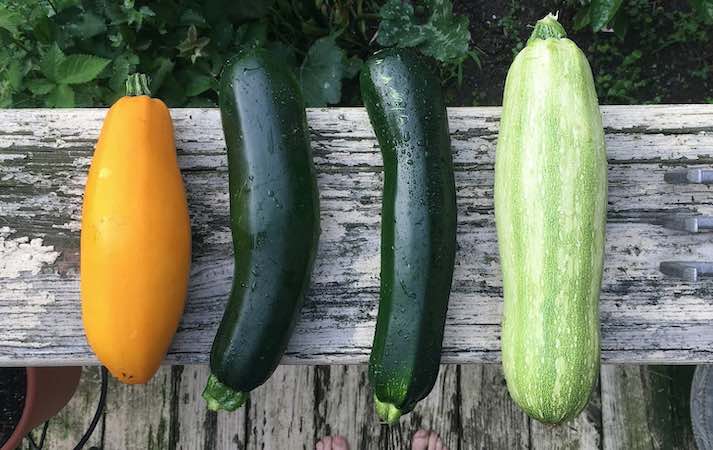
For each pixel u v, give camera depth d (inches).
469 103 37.9
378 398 19.4
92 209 18.5
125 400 35.0
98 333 18.3
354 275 22.1
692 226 19.9
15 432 27.7
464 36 33.7
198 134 22.6
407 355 18.6
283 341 19.2
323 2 35.3
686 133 22.4
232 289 19.5
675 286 21.9
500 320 21.8
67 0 30.6
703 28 37.2
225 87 19.9
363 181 22.5
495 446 34.2
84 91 29.9
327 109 22.8
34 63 30.1
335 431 34.5
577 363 18.3
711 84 37.7
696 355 21.7
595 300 19.0
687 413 34.3
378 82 20.3
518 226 18.7
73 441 34.8
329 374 34.8
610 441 34.3
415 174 19.4
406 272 18.9
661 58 37.7
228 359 18.9
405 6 34.4
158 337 18.8
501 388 34.5
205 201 22.4
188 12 31.3
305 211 19.2
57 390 29.8
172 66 31.0
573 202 18.3
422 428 34.4
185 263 19.4
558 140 18.4
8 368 29.5
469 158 22.5
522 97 19.0
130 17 29.3
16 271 22.2
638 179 22.2
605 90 37.7
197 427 34.7
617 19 36.3
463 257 22.0
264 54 20.3
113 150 18.8
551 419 18.8
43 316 22.0
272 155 19.1
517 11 38.1
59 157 22.7
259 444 34.4
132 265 18.2
